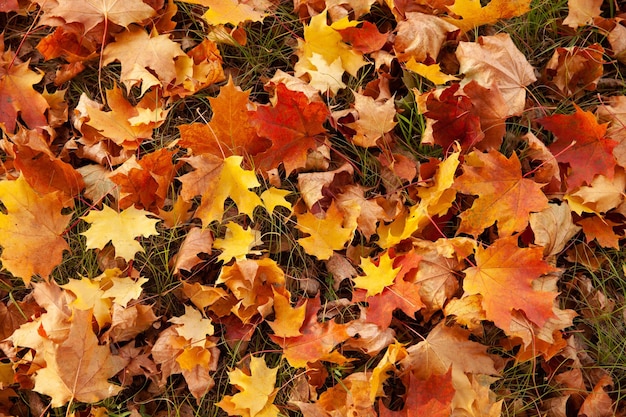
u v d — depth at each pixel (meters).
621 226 1.46
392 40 1.50
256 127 1.41
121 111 1.46
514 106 1.46
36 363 1.38
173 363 1.40
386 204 1.46
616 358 1.44
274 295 1.41
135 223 1.40
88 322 1.36
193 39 1.52
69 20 1.44
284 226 1.46
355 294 1.42
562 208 1.43
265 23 1.54
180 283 1.43
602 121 1.47
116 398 1.41
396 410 1.42
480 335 1.42
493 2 1.47
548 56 1.54
